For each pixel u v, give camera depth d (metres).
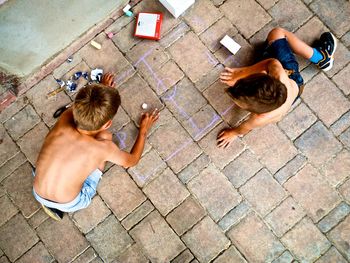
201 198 3.14
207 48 3.29
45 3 3.01
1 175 3.27
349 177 3.10
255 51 3.26
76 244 3.16
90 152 2.47
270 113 2.63
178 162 3.19
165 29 3.33
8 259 3.17
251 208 3.11
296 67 2.93
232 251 3.07
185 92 3.25
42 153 2.50
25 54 3.29
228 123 3.20
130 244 3.13
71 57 3.35
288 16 3.29
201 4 3.33
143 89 3.28
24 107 3.33
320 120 3.17
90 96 2.24
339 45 3.24
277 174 3.13
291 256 3.04
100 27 3.36
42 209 3.21
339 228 3.04
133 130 3.24
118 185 3.19
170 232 3.12
